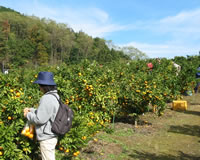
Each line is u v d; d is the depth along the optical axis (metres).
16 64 5.88
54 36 60.59
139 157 3.99
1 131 2.33
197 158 3.98
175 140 5.03
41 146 2.39
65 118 2.41
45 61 53.06
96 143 4.54
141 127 6.06
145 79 6.10
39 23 63.38
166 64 13.09
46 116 2.28
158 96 6.11
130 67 11.65
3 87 3.53
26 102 3.00
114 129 5.73
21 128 2.63
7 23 51.50
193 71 10.42
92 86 4.84
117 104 6.25
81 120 3.22
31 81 5.05
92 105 4.91
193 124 6.39
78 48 62.97
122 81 6.89
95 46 73.06
